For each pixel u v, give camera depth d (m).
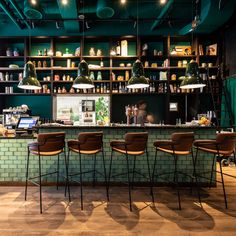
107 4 5.00
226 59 6.21
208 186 4.03
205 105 6.70
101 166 4.08
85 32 6.70
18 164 4.04
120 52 6.41
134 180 4.07
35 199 3.44
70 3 4.85
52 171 4.05
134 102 6.81
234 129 5.59
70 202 3.34
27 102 6.76
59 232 2.54
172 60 6.62
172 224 2.72
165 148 3.42
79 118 6.53
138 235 2.48
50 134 3.22
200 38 6.51
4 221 2.77
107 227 2.64
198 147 3.45
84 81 4.45
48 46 6.71
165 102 6.64
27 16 5.42
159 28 6.70
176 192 3.78
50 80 6.35
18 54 6.40
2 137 3.96
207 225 2.71
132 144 3.33
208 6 4.93
